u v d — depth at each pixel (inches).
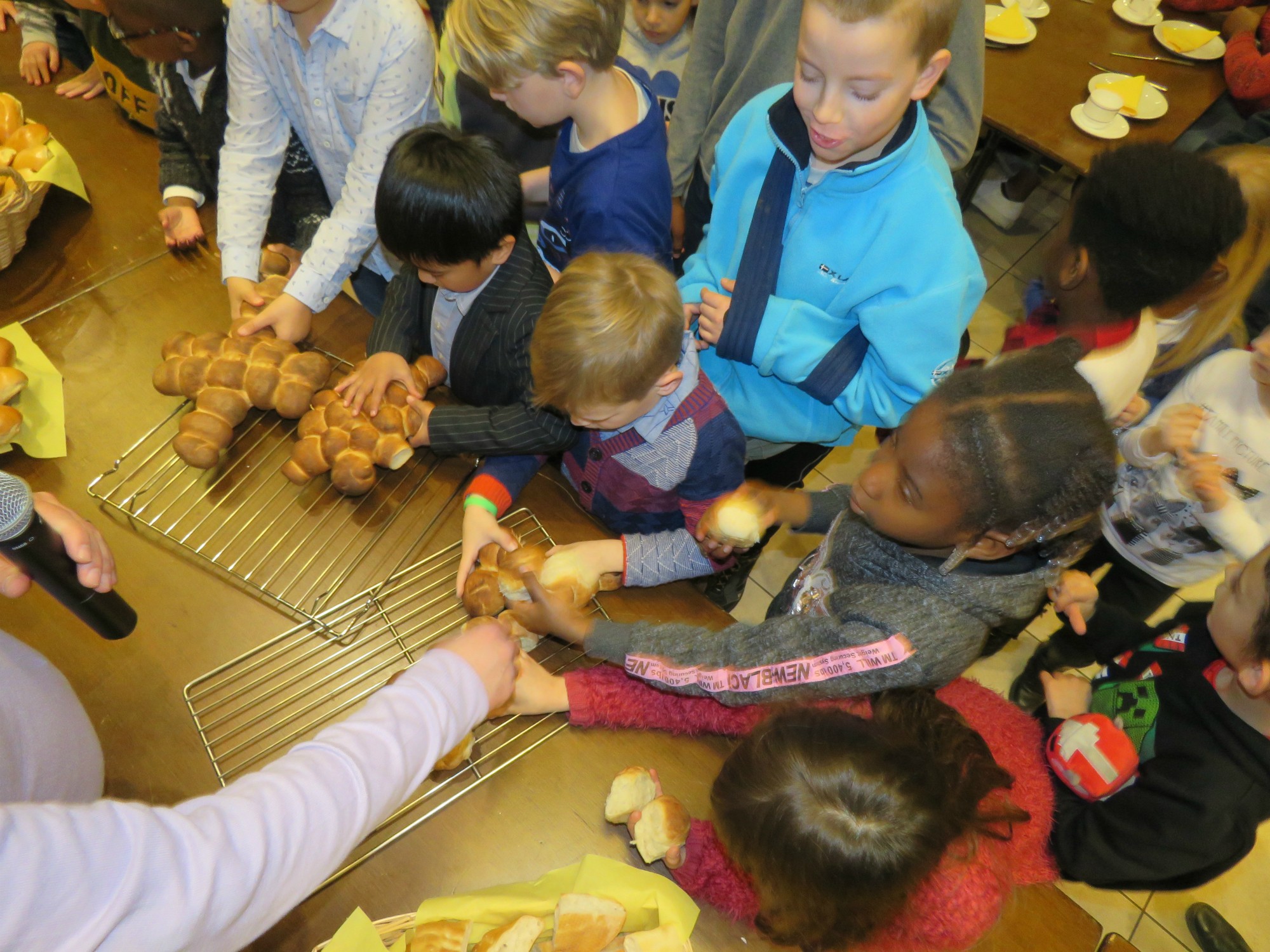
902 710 32.3
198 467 43.7
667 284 41.7
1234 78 87.9
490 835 35.5
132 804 21.6
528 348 47.7
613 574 42.9
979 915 30.3
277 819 23.7
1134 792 42.6
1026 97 85.3
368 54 51.7
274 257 54.2
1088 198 47.9
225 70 56.0
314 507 44.1
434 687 29.4
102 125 62.4
